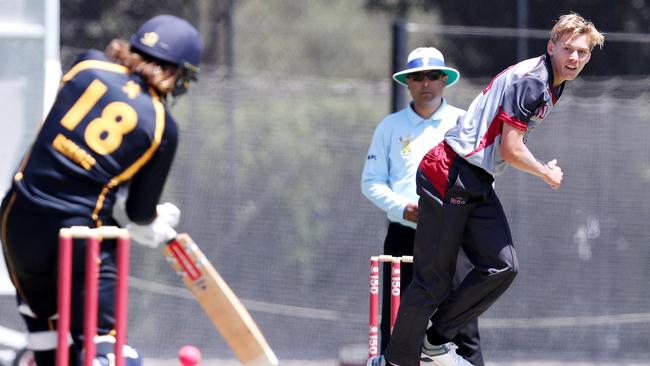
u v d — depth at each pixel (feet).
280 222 127.75
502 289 64.03
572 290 126.93
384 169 76.79
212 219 126.62
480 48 179.63
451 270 64.28
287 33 221.66
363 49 226.38
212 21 175.73
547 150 127.54
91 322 50.29
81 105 52.54
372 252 128.36
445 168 63.21
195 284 59.16
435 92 75.97
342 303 127.54
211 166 127.44
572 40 61.77
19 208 51.98
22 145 92.63
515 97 61.16
